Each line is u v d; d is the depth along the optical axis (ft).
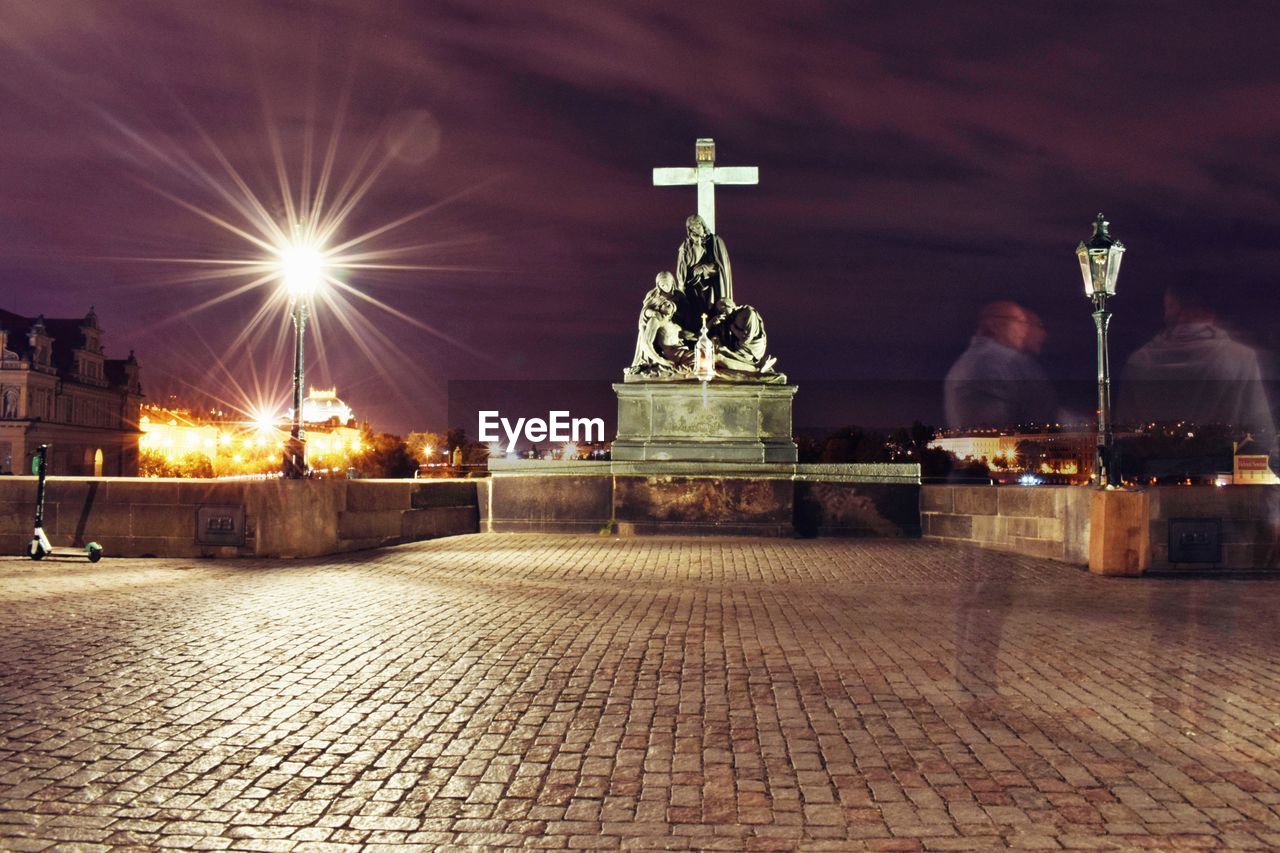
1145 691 24.07
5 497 55.57
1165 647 29.58
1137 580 46.29
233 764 18.47
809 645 29.86
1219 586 44.21
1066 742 19.93
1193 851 14.64
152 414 435.12
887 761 18.71
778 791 17.11
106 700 22.63
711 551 58.18
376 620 33.65
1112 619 34.78
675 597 40.16
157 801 16.55
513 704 22.85
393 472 342.85
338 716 21.74
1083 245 49.21
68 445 332.80
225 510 53.83
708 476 69.10
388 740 20.03
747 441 72.38
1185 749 19.45
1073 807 16.35
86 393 347.15
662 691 24.09
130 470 382.22
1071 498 52.19
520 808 16.35
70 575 45.29
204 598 38.14
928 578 46.75
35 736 19.85
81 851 14.53
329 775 17.93
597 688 24.39
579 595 40.47
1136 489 48.19
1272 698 23.41
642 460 71.41
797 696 23.62
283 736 20.21
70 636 29.89
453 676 25.54
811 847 14.75
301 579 44.32
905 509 68.69
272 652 28.17
